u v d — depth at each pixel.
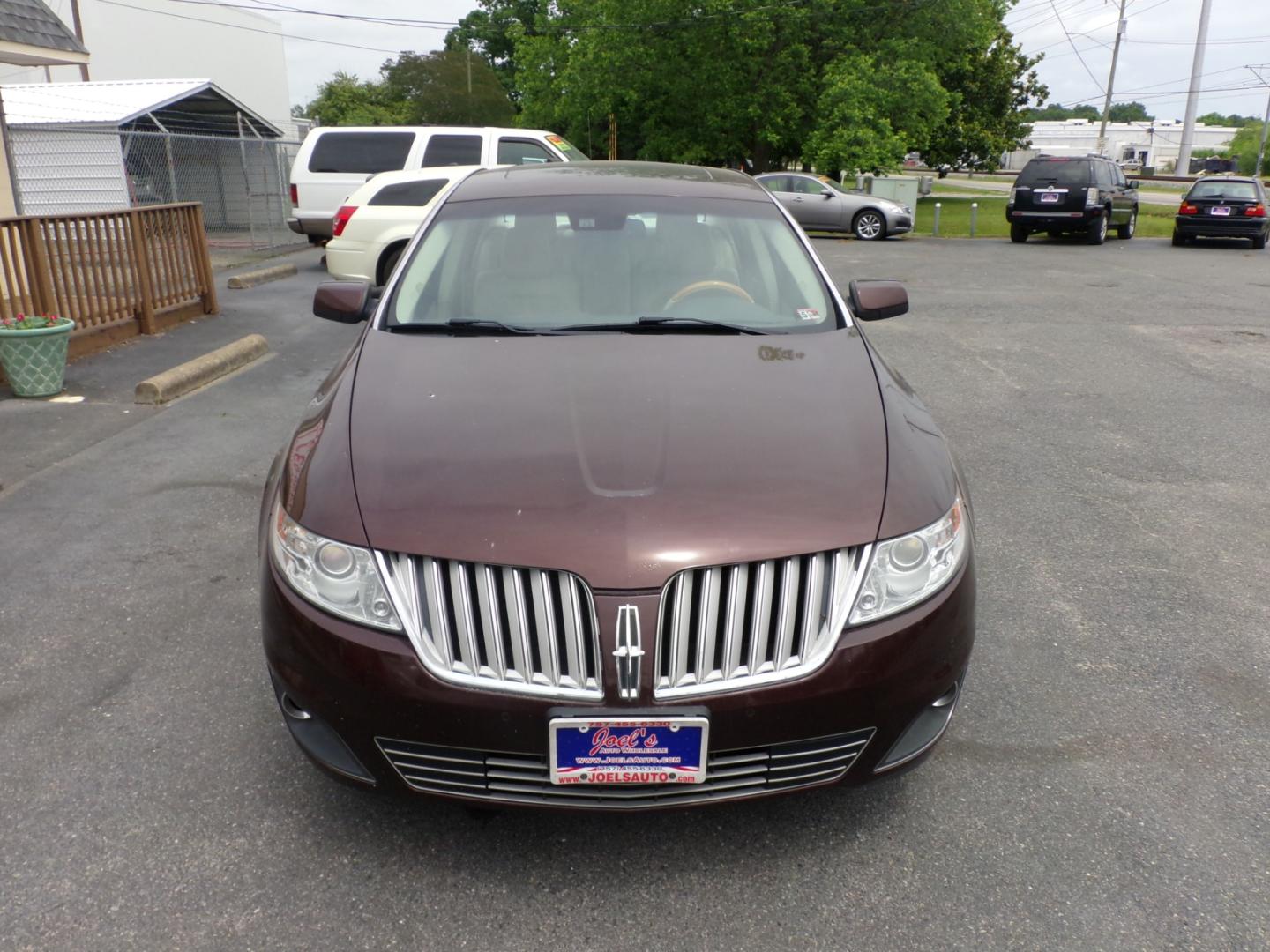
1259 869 2.49
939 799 2.76
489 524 2.25
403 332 3.31
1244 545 4.55
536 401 2.73
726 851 2.54
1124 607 3.93
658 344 3.16
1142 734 3.08
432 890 2.40
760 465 2.45
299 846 2.54
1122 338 9.62
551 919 2.31
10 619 3.73
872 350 3.30
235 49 34.50
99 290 8.30
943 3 29.52
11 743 2.97
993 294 12.72
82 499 4.94
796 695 2.23
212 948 2.22
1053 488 5.29
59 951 2.21
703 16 30.67
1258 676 3.43
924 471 2.56
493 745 2.22
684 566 2.18
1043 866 2.50
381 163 14.74
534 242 3.73
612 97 32.91
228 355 7.70
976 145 40.84
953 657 2.42
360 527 2.29
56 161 18.56
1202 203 19.86
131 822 2.63
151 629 3.67
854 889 2.41
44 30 8.92
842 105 28.47
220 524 4.64
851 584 2.29
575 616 2.18
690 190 4.07
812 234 24.09
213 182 21.88
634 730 2.18
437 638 2.22
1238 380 7.84
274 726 3.07
